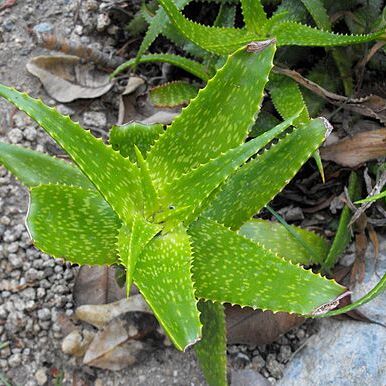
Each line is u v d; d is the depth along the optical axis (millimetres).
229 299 544
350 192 718
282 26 695
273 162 582
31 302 729
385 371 635
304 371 670
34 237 529
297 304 526
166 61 780
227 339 682
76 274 742
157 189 575
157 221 545
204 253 558
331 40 681
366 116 760
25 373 708
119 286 681
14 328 722
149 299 477
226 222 592
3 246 758
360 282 692
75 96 844
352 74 777
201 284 553
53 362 710
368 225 714
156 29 763
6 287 740
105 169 522
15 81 859
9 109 840
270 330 680
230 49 696
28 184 586
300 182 763
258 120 761
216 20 804
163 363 699
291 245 664
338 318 684
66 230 550
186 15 892
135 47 898
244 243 555
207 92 536
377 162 730
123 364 694
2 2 910
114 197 526
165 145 565
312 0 735
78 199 560
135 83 848
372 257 707
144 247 523
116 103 854
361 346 652
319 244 679
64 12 913
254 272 545
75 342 704
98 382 697
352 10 777
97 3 910
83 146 510
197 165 571
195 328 470
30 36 887
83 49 851
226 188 596
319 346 679
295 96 722
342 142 730
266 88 741
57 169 598
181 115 546
